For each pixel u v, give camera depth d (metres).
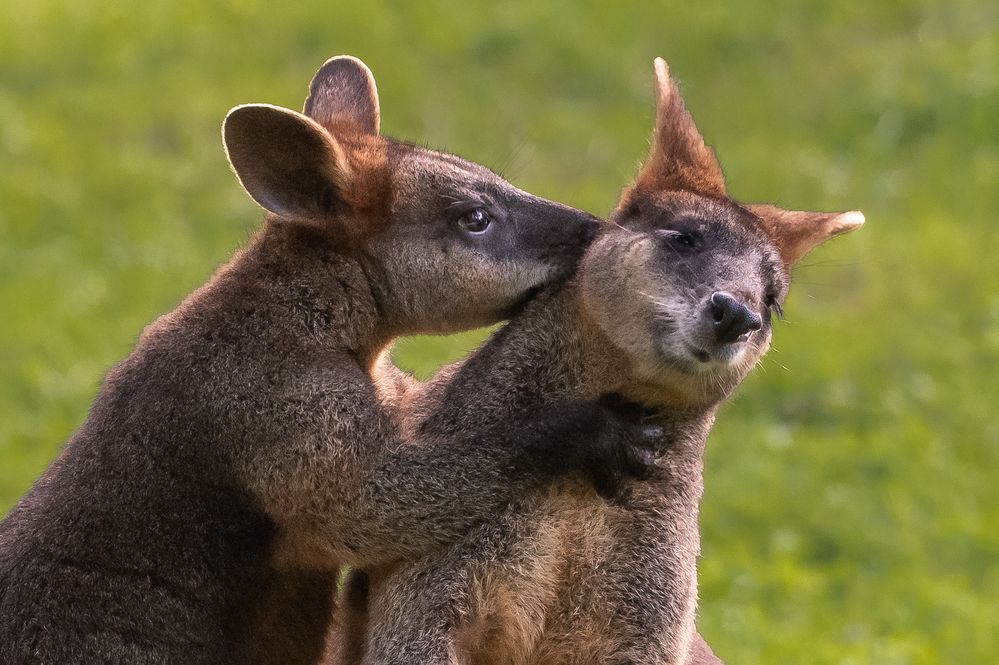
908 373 19.97
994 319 21.09
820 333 20.64
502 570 8.88
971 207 23.62
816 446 18.38
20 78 25.84
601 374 9.14
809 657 14.25
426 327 10.28
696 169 9.84
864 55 26.86
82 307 20.59
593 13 27.73
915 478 17.88
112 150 24.28
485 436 9.05
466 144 24.48
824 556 16.77
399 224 10.19
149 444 9.40
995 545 16.77
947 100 25.69
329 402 9.31
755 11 27.83
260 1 27.91
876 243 22.61
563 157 24.31
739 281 9.02
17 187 23.08
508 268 10.16
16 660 9.16
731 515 17.12
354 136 10.64
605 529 9.02
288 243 9.98
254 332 9.59
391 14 27.56
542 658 9.08
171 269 21.58
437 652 8.81
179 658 9.27
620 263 9.01
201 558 9.34
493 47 26.83
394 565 9.20
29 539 9.38
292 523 9.34
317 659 9.79
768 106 25.84
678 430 9.25
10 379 18.95
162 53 26.69
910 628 15.20
